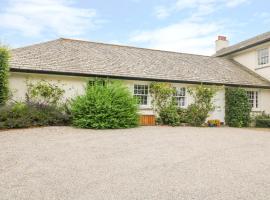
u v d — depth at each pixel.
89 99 13.40
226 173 5.82
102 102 13.15
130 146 8.70
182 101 18.59
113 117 13.41
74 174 5.47
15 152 7.29
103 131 12.17
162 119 16.95
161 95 17.20
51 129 11.98
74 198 4.21
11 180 5.00
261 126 18.95
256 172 5.95
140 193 4.49
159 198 4.29
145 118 16.27
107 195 4.37
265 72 21.27
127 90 14.68
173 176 5.51
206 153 7.93
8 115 11.88
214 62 23.62
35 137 9.80
